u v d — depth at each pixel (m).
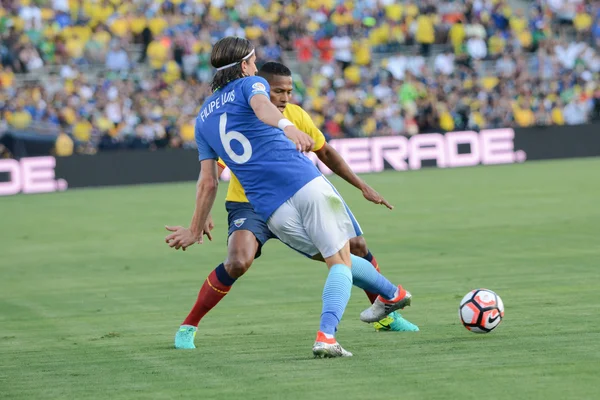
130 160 82.62
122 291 31.17
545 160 92.00
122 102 87.06
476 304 19.86
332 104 92.06
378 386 15.60
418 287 28.84
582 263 32.53
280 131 18.55
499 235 41.66
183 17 97.06
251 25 99.44
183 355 19.45
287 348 19.78
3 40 90.25
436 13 103.69
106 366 18.66
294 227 18.38
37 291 31.94
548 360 17.27
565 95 99.12
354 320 23.39
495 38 102.38
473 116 94.25
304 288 29.78
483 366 16.89
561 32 107.88
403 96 94.25
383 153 88.75
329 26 101.31
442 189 66.94
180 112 88.00
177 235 19.23
